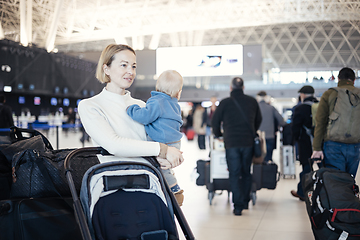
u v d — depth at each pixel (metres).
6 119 7.26
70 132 25.44
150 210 1.82
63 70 30.91
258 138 4.73
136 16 24.27
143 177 1.88
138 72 37.41
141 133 2.03
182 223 1.83
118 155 1.87
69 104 33.00
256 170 5.07
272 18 26.09
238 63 23.56
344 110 3.39
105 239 1.68
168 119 2.07
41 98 29.48
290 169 7.46
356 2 19.84
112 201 1.77
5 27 24.70
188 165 9.42
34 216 2.16
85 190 1.75
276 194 5.96
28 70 26.81
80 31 23.59
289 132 7.43
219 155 5.16
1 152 2.55
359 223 2.81
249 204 5.24
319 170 3.17
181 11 25.25
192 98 39.41
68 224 2.21
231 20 26.08
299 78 36.81
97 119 1.88
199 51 23.39
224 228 4.01
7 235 2.14
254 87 37.62
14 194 2.28
